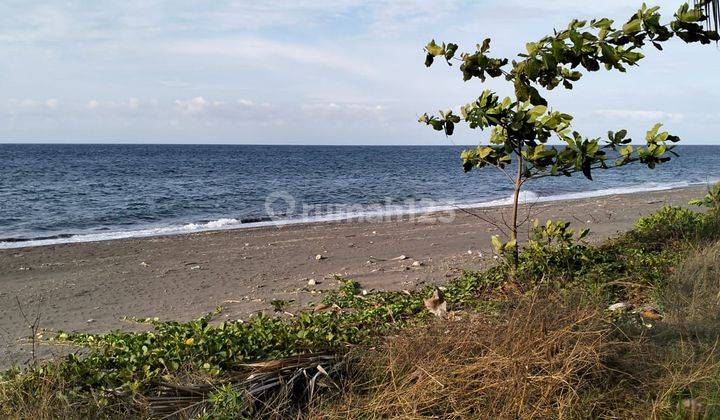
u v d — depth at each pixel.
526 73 5.68
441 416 3.74
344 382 4.06
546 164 6.38
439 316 5.61
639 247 8.62
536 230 7.89
